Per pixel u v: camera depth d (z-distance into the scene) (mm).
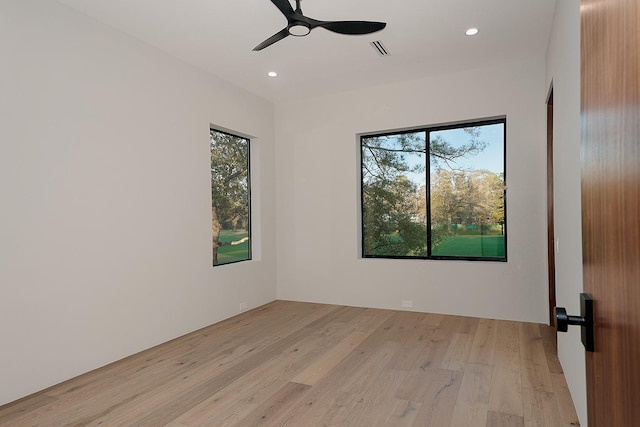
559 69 2889
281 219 5551
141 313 3520
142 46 3596
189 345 3670
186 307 4012
